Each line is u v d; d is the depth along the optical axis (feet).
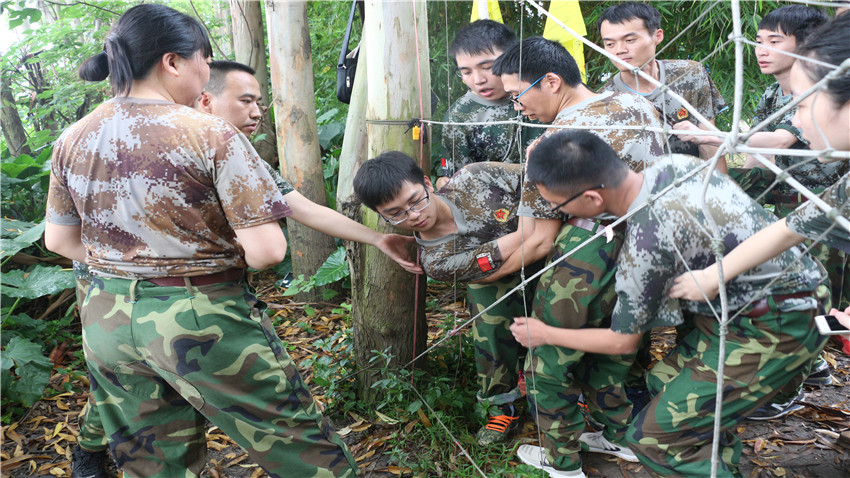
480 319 7.66
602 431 7.77
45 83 21.47
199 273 5.11
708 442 5.57
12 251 9.49
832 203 4.33
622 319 5.48
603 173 5.13
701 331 5.55
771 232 4.61
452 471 7.39
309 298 12.55
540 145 5.34
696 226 5.00
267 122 14.90
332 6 17.30
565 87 6.49
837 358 9.82
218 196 5.06
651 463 5.69
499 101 8.91
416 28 7.35
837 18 4.22
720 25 12.93
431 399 8.07
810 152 3.37
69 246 5.69
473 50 8.50
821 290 5.32
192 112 4.99
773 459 7.46
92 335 5.34
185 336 5.05
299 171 12.03
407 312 8.34
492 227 7.22
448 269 7.09
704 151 8.89
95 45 18.92
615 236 6.29
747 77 13.24
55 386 9.39
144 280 5.14
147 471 5.79
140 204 4.92
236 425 5.42
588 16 13.53
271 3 11.27
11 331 9.66
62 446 8.07
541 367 6.75
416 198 6.54
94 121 5.05
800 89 4.31
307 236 12.37
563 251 6.49
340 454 5.95
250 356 5.32
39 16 12.22
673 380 5.62
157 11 5.01
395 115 7.47
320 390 9.06
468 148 9.16
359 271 8.37
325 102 17.80
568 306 6.45
